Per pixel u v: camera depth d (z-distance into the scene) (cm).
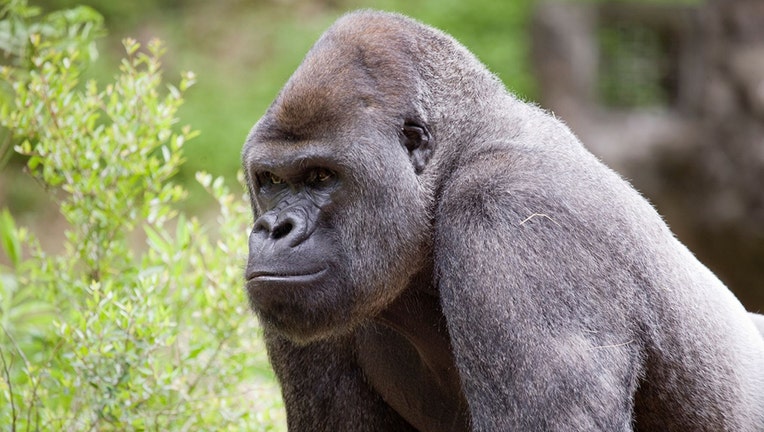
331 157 1318
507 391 1230
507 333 1231
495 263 1247
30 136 1894
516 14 5291
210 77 5294
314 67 1361
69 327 1714
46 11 5284
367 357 1512
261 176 1377
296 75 1366
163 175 1922
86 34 2069
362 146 1325
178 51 5434
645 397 1377
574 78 4791
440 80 1407
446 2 5353
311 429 1523
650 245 1361
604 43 4803
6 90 2152
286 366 1504
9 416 1758
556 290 1237
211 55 5447
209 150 4809
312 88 1338
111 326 1706
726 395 1427
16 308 1991
